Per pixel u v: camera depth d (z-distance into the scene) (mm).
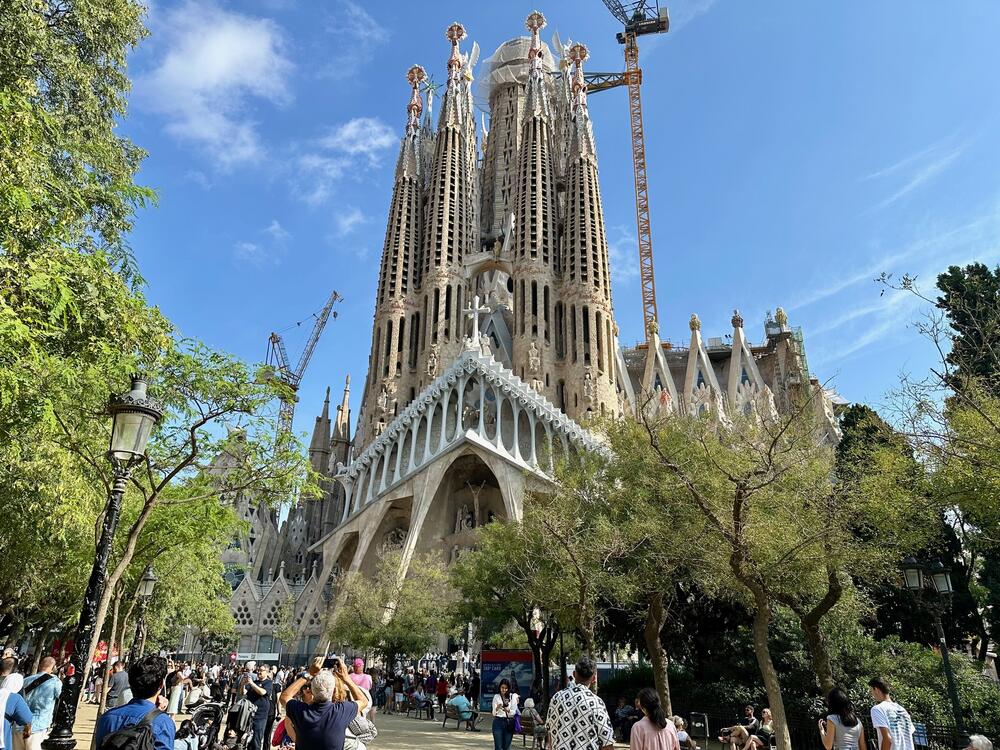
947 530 29047
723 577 19719
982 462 18031
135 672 6086
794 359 101000
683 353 115562
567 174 95438
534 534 27828
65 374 11539
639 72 135500
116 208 16188
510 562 32625
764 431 20250
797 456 19547
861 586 28469
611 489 26047
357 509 72312
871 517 18984
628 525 23219
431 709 34656
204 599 51031
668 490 21688
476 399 70188
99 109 17078
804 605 24797
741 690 25422
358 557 66250
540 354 83312
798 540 18078
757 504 19578
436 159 98625
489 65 121375
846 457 22125
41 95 14844
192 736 13438
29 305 10742
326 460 106250
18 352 10758
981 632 34938
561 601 25047
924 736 19484
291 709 6684
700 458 20812
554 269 90875
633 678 30828
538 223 90625
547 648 33344
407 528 71125
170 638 66812
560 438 60844
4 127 11016
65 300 10828
